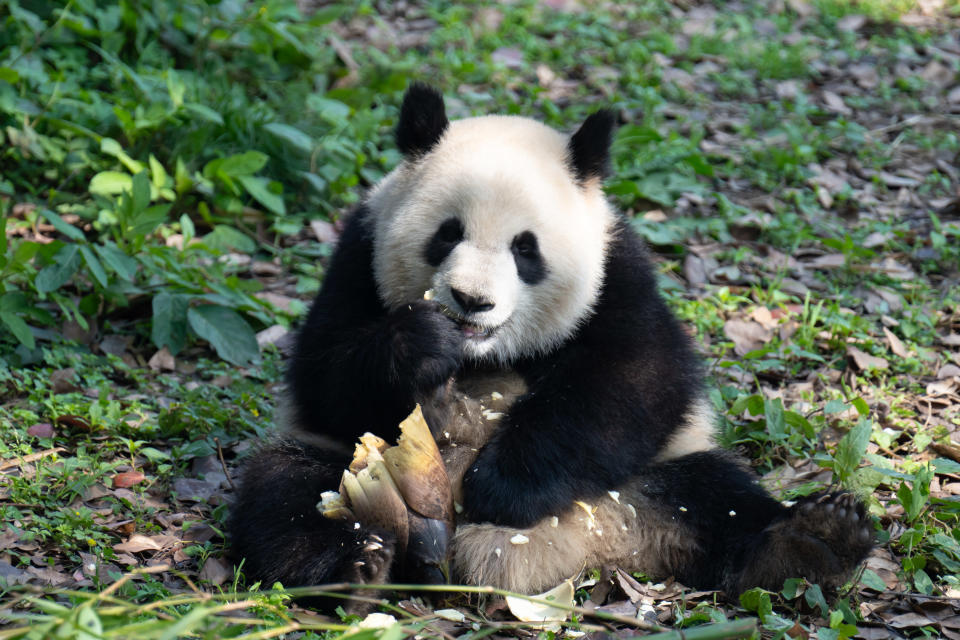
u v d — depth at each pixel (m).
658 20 26.36
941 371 12.89
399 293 9.34
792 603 8.41
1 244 12.44
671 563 8.95
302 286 14.58
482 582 8.48
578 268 9.23
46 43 17.62
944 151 19.69
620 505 9.01
